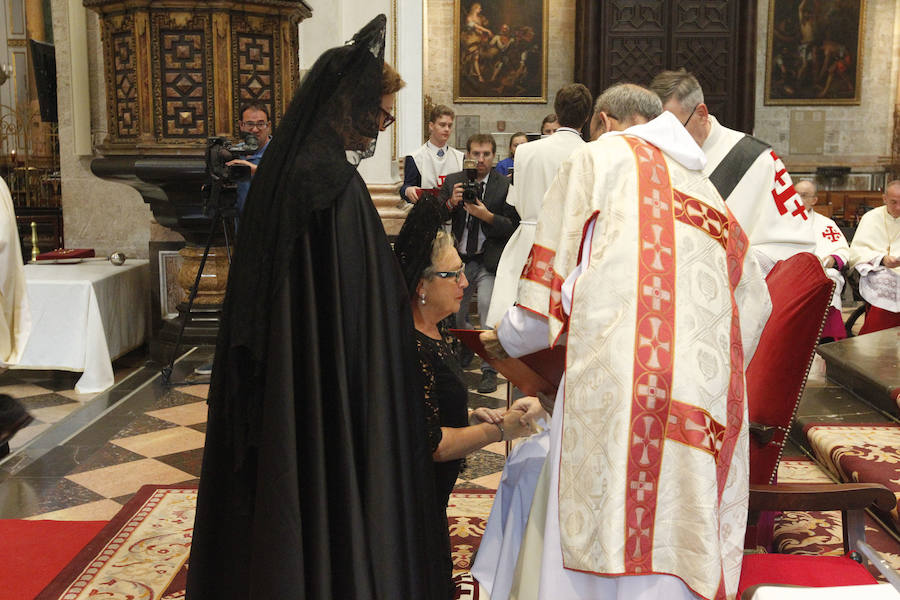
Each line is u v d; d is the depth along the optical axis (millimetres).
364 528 1791
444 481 2531
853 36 17625
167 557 3219
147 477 4152
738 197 3107
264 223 1873
